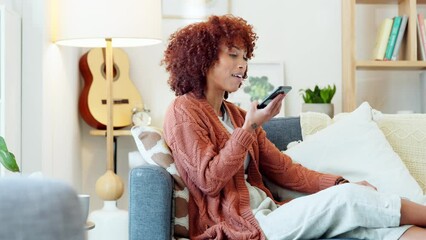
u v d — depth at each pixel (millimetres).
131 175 1872
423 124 2447
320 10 3570
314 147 2271
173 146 1945
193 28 2080
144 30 2809
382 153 2229
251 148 2156
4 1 2633
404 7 3449
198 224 1945
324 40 3570
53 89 2840
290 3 3559
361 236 1777
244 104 3496
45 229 536
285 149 2490
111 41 2961
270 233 1804
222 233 1849
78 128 3365
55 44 2885
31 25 2660
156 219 1845
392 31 3375
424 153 2383
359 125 2299
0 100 2391
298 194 2189
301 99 3557
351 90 3328
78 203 560
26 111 2648
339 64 3574
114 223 2873
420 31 3371
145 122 3332
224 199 1935
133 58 3488
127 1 2777
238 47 2059
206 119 1995
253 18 3543
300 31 3564
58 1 2811
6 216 532
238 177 2012
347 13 3385
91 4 2752
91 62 3324
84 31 2752
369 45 3594
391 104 3615
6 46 2404
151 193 1850
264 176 2250
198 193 1946
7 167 1972
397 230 1710
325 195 1769
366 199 1734
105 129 3336
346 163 2215
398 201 1737
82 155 3467
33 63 2654
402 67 3422
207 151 1898
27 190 542
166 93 3494
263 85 3523
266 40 3553
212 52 2043
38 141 2645
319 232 1770
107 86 2998
